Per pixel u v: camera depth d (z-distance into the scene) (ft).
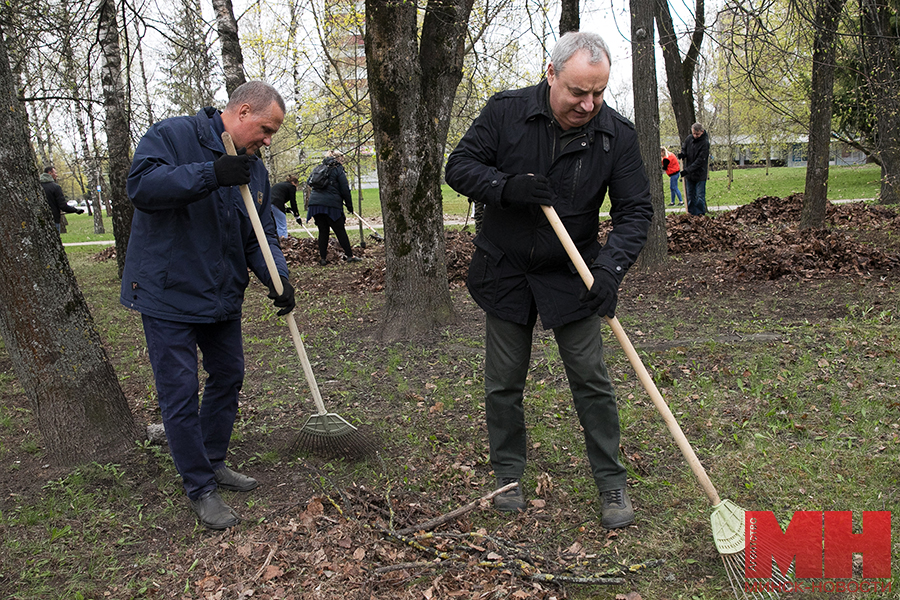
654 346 17.72
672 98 50.83
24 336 12.05
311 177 36.22
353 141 37.99
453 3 22.39
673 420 8.89
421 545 9.21
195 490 10.16
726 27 22.35
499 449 10.66
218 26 30.99
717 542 8.34
